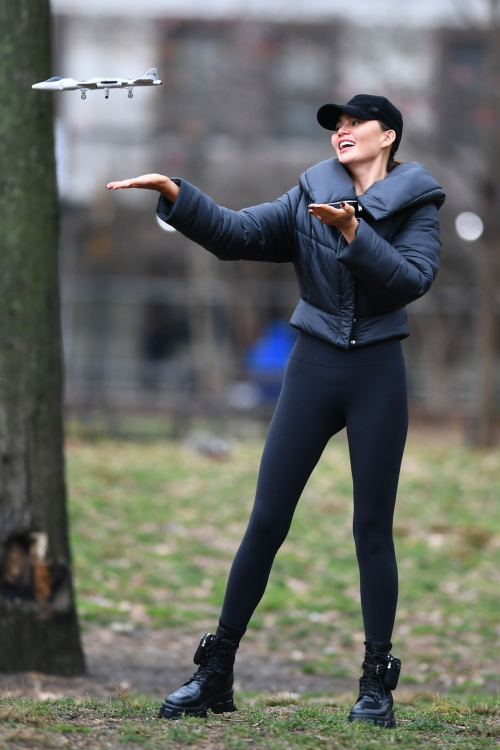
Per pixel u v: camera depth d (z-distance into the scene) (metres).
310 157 69.62
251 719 10.34
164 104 70.50
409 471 41.81
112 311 70.88
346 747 9.23
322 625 23.11
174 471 39.25
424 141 50.94
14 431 16.77
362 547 10.23
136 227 72.06
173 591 25.23
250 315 69.31
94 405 52.59
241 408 53.72
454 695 17.27
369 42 53.72
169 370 66.62
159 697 16.34
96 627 21.73
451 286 64.81
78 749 9.00
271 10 65.56
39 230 16.84
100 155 70.44
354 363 10.01
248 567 10.38
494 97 48.44
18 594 16.86
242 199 68.69
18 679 16.25
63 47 71.62
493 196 48.88
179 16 70.31
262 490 10.31
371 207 9.70
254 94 67.56
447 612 24.17
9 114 16.58
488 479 40.50
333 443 50.91
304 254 10.11
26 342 16.78
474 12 50.38
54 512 17.08
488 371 49.59
